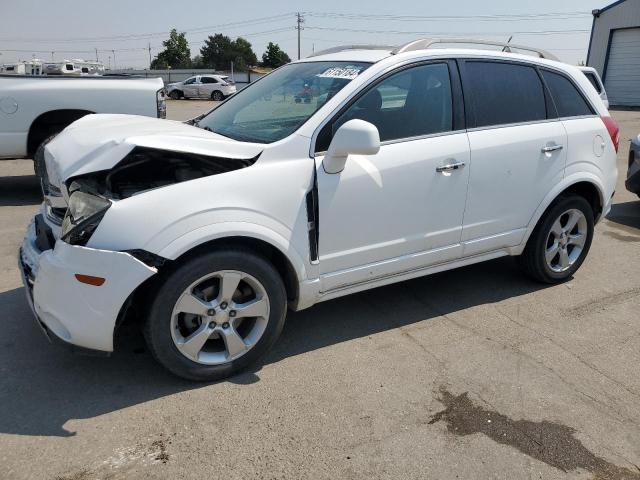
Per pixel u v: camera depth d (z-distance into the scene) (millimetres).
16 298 4039
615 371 3318
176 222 2744
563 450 2639
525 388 3121
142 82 7168
